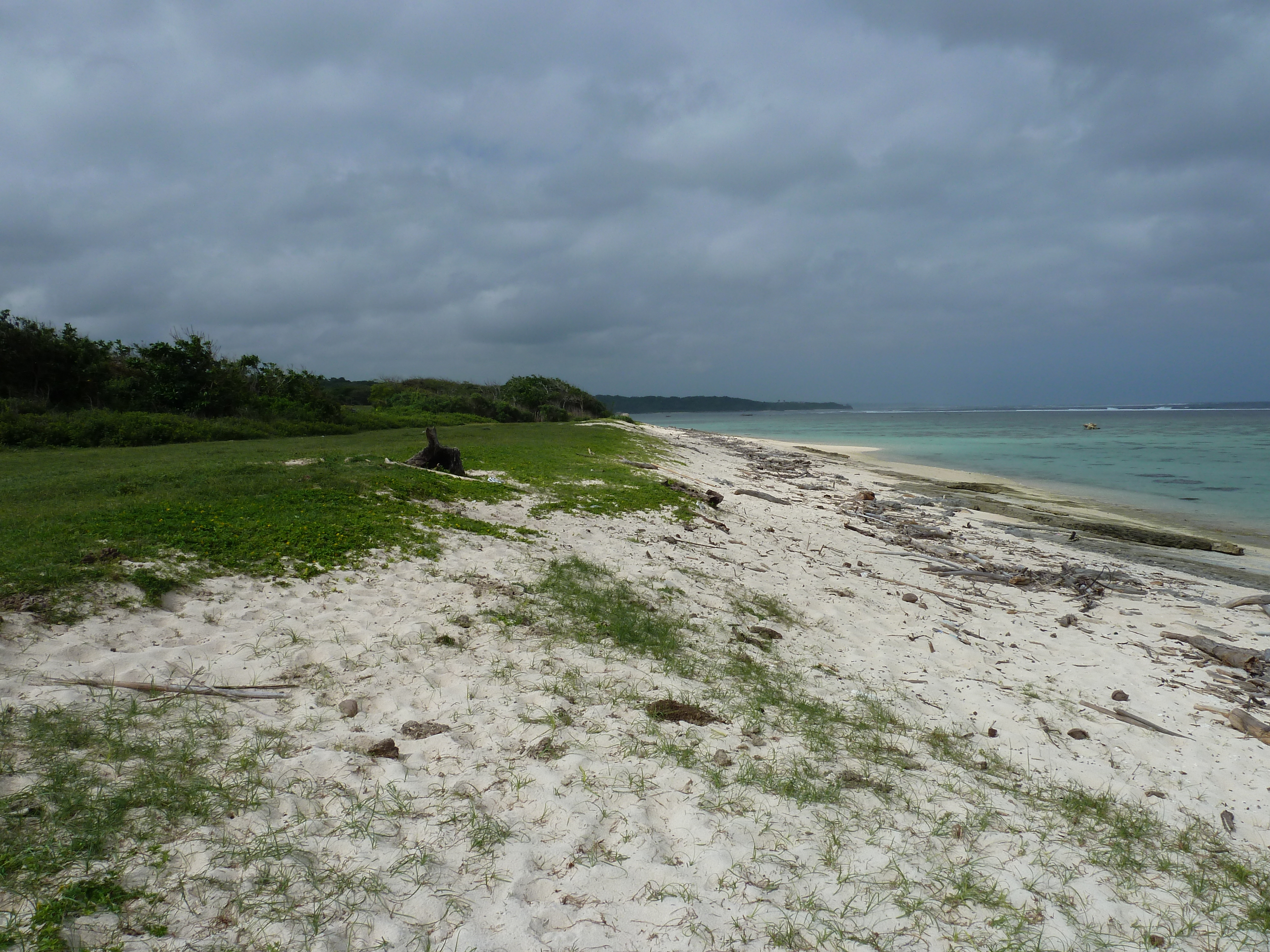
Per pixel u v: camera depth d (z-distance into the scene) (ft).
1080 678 27.81
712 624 29.04
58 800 12.89
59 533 25.79
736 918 12.04
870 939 11.82
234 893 11.46
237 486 36.14
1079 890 13.89
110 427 77.77
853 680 25.39
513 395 222.69
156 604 21.95
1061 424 334.85
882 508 71.36
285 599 24.39
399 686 20.01
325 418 120.67
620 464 73.46
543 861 13.26
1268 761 21.48
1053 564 50.57
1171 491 91.76
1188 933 12.99
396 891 12.00
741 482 81.00
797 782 16.97
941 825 15.74
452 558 31.37
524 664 22.40
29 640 18.34
